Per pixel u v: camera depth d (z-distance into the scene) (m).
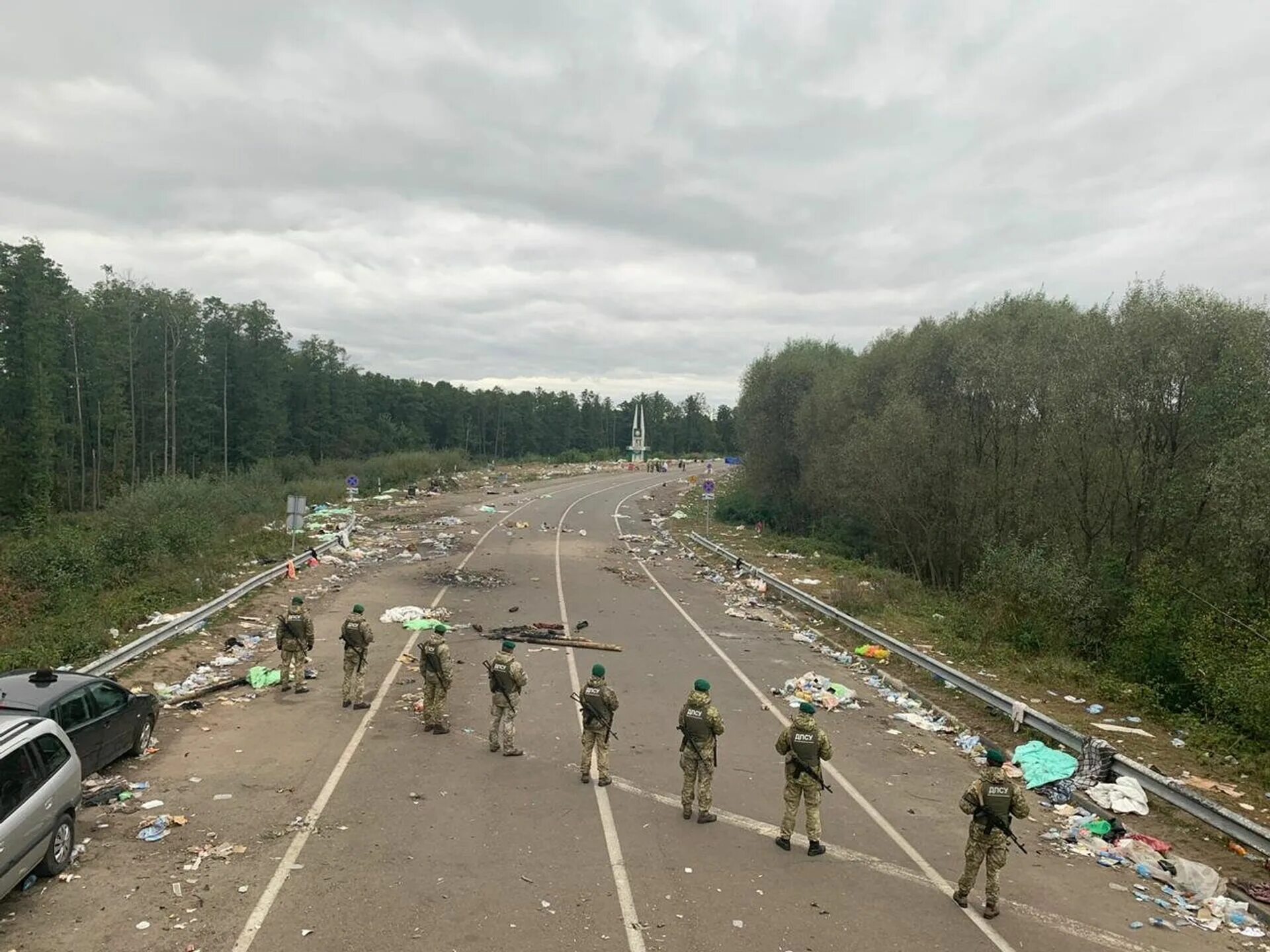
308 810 9.42
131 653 14.34
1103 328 20.25
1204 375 18.22
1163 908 7.99
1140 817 10.05
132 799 9.55
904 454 28.33
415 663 16.11
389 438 91.38
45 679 9.80
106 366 52.09
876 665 17.20
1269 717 12.19
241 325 67.81
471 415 114.75
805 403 41.69
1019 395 24.12
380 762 11.02
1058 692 15.21
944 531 29.36
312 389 79.00
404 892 7.64
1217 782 11.04
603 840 8.96
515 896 7.66
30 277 44.38
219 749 11.30
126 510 26.59
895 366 34.41
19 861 6.99
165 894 7.45
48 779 7.58
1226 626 14.49
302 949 6.66
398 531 37.56
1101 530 21.05
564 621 20.94
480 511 48.06
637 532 42.38
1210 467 16.66
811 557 33.12
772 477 47.59
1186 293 18.64
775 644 19.30
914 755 12.28
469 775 10.68
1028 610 19.00
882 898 7.95
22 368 45.38
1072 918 7.73
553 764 11.23
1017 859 8.99
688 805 9.61
